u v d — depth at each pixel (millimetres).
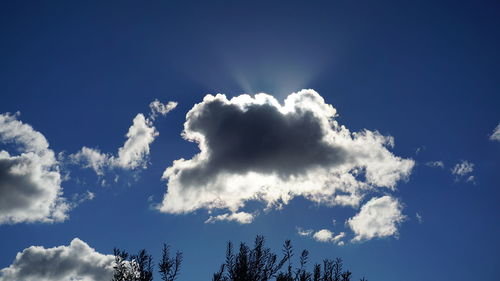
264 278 12055
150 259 12219
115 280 11812
